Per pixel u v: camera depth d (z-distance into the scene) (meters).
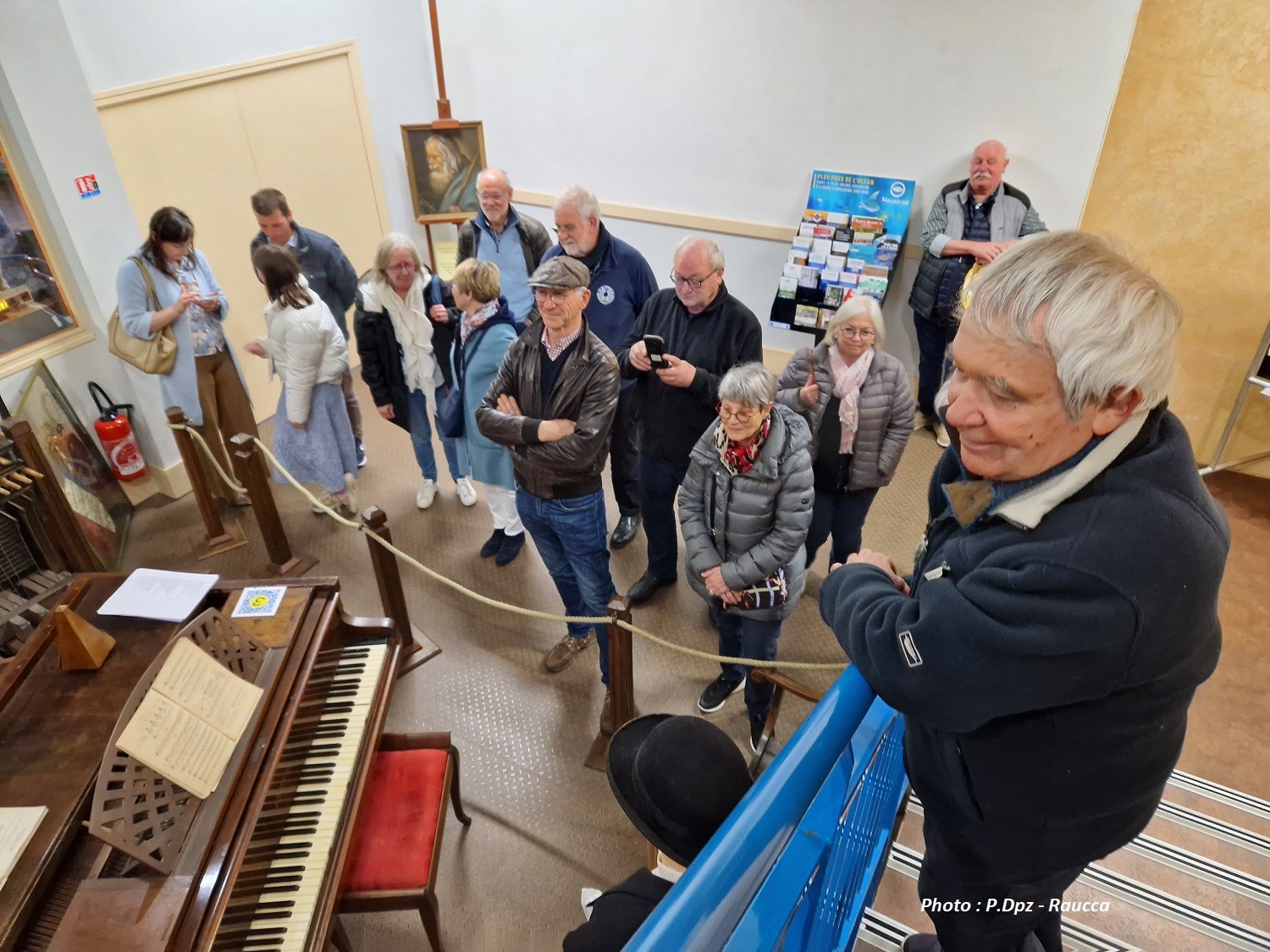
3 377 3.53
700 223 5.32
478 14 5.39
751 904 0.92
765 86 4.74
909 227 4.70
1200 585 0.79
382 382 3.87
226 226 4.62
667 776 1.12
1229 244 3.85
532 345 2.55
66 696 1.89
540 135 5.64
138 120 4.00
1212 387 4.18
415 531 4.11
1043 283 0.76
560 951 2.29
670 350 3.01
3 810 1.63
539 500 2.70
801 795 0.90
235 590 2.24
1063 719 0.90
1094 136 4.01
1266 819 2.52
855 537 3.25
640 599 3.54
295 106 4.83
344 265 4.44
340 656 2.30
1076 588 0.78
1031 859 1.05
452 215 5.65
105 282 3.84
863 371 2.89
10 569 3.10
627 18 4.94
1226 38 3.51
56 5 3.40
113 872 1.64
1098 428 0.80
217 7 4.21
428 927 2.07
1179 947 2.11
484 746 2.92
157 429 4.20
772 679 2.51
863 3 4.28
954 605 0.87
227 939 1.70
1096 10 3.78
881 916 1.98
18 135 3.41
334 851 1.89
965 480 0.98
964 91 4.23
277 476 4.46
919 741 1.14
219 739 1.79
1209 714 2.94
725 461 2.40
